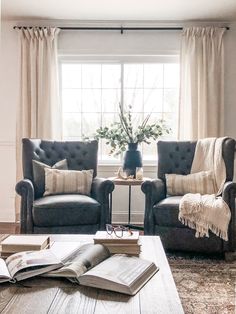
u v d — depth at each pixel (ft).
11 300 4.44
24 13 14.58
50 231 10.93
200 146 12.95
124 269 5.16
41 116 15.31
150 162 16.06
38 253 5.63
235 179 15.06
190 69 15.26
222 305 7.77
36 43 15.28
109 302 4.39
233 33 15.55
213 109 15.21
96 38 15.75
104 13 14.60
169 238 10.96
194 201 10.75
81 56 15.93
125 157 13.51
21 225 11.07
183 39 15.33
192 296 8.23
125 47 15.76
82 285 4.84
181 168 12.98
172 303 4.37
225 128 15.67
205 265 10.32
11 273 5.02
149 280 5.07
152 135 13.69
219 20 15.43
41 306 4.27
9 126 15.88
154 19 15.31
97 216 11.14
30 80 15.34
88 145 13.25
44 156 12.86
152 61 15.97
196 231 10.63
